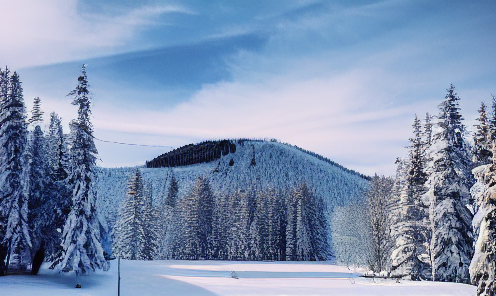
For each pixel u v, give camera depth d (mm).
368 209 48125
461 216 30125
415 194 36375
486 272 17078
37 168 33781
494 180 17375
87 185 31328
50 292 25453
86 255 29703
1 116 31891
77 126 31234
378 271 43156
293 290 29750
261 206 92688
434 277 30609
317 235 93750
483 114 31312
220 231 90250
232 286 32531
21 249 31281
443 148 31125
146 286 31219
